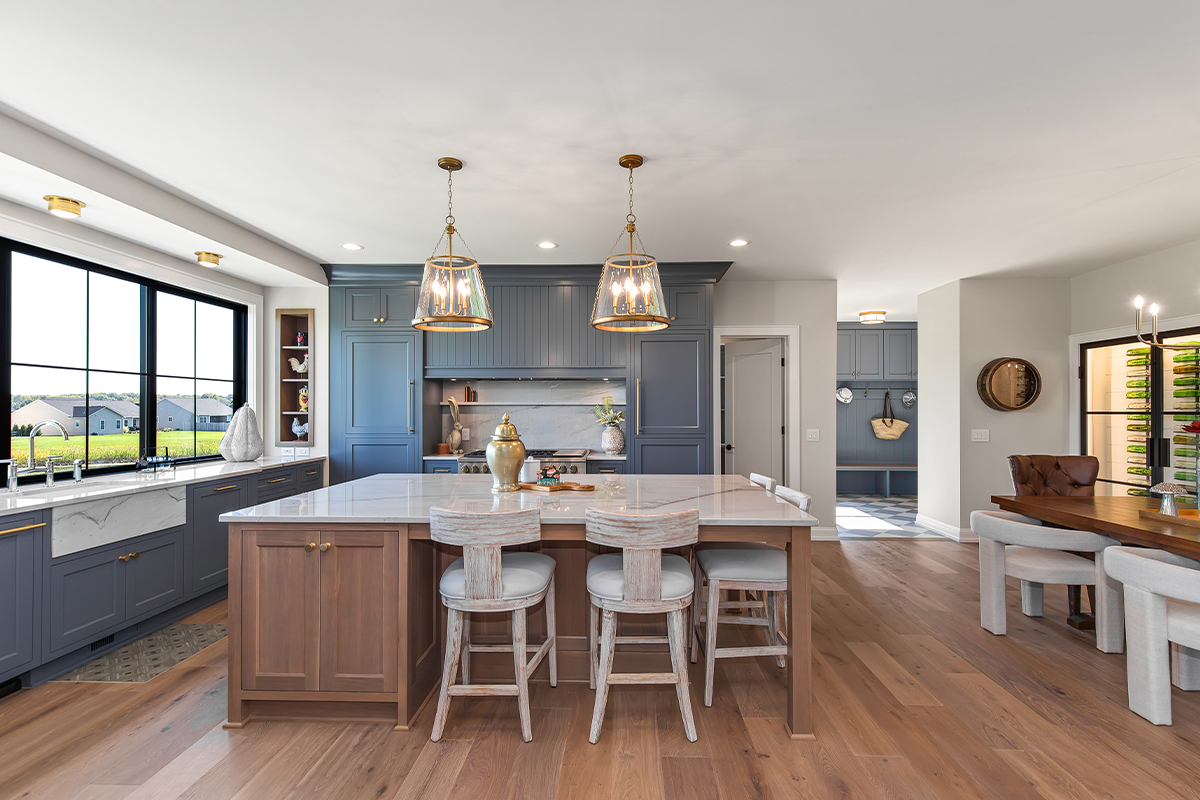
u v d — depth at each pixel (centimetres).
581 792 180
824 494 524
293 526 218
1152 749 202
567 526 218
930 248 418
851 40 181
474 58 190
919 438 580
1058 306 512
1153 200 321
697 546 276
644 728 217
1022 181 293
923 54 188
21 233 289
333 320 478
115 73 198
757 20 171
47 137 245
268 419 480
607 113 225
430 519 208
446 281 272
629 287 273
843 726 218
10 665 234
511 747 205
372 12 167
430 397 494
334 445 478
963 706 233
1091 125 235
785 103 218
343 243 407
